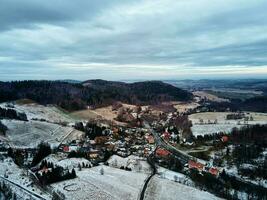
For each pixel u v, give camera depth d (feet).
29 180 403.95
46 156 562.66
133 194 380.99
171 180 444.55
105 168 495.41
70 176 426.92
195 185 435.53
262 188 440.86
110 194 376.89
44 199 344.28
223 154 609.83
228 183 451.94
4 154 524.52
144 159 574.56
